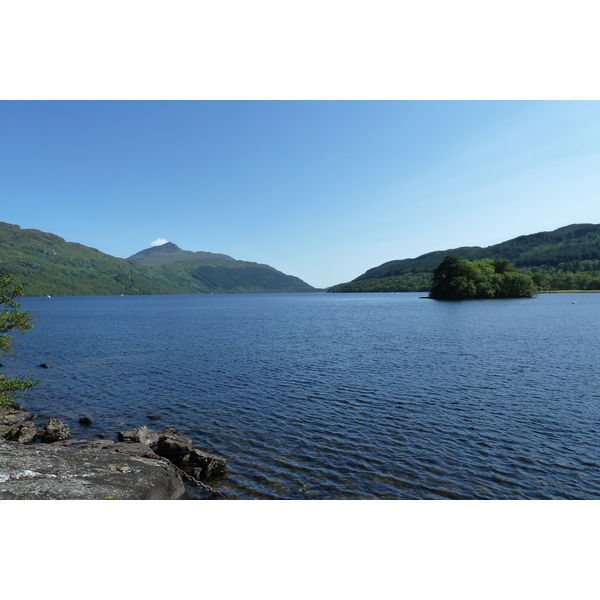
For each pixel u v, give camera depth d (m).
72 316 111.38
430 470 15.45
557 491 13.81
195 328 74.12
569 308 108.62
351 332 62.75
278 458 16.70
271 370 34.19
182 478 14.95
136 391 28.19
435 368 33.94
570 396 25.22
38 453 15.40
